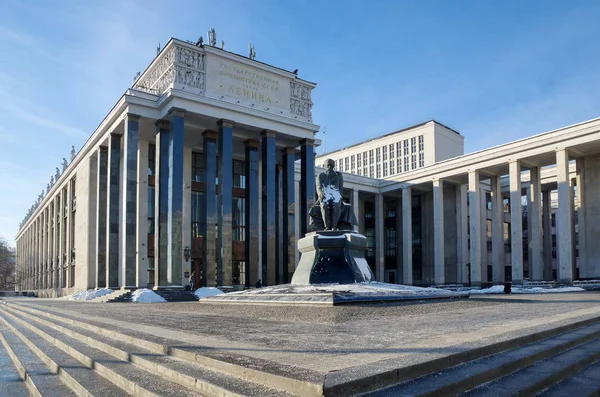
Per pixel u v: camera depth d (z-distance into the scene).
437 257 58.62
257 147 47.78
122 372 7.79
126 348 9.48
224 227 42.25
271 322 13.58
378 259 66.62
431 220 68.69
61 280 63.66
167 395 6.21
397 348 7.73
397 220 72.88
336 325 12.06
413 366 6.09
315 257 21.98
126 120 41.44
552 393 6.42
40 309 25.30
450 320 12.62
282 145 50.25
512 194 51.06
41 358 11.48
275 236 46.47
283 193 49.31
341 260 21.77
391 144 92.56
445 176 58.91
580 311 15.48
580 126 45.81
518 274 49.47
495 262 56.47
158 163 42.25
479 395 5.82
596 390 6.58
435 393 5.50
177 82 41.59
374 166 95.81
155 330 11.62
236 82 45.12
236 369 6.47
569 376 7.41
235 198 52.44
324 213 23.12
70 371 8.88
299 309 15.41
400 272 71.31
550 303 20.02
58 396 7.71
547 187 63.47
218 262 42.06
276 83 47.97
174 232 39.72
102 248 45.72
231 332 10.89
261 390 5.64
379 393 5.37
